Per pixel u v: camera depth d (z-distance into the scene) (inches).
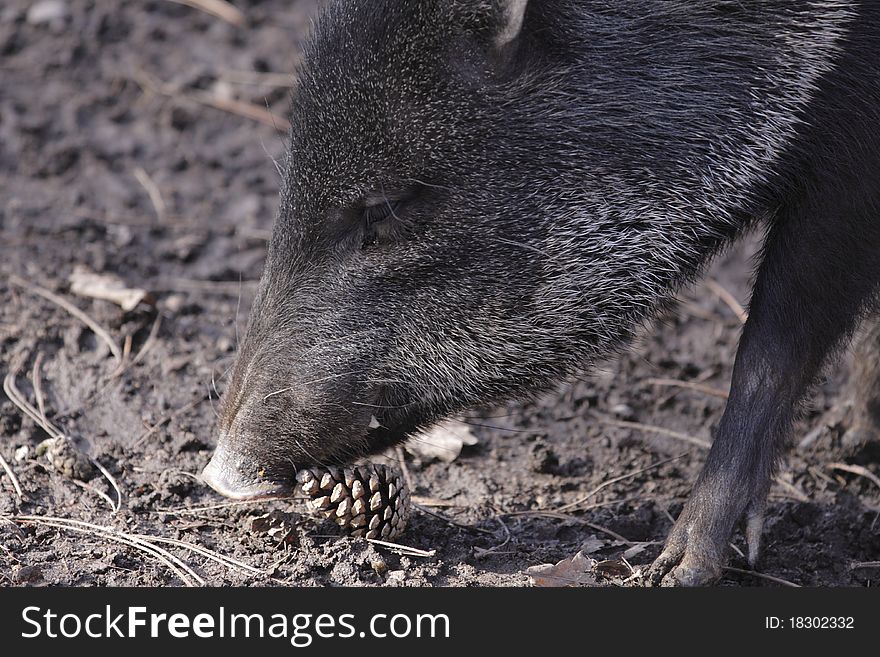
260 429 326.6
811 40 325.1
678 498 401.7
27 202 546.6
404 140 312.3
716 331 510.0
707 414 456.1
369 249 320.2
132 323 465.4
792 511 384.8
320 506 336.2
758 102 327.3
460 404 337.4
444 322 325.7
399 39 312.3
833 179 329.7
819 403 462.9
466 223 318.7
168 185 576.4
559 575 334.0
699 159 328.8
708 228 337.1
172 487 374.6
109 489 375.6
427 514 370.3
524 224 321.4
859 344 422.6
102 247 519.8
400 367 327.9
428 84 311.9
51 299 476.1
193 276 514.3
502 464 417.4
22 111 607.2
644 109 323.9
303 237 322.3
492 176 317.1
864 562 365.7
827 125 329.1
